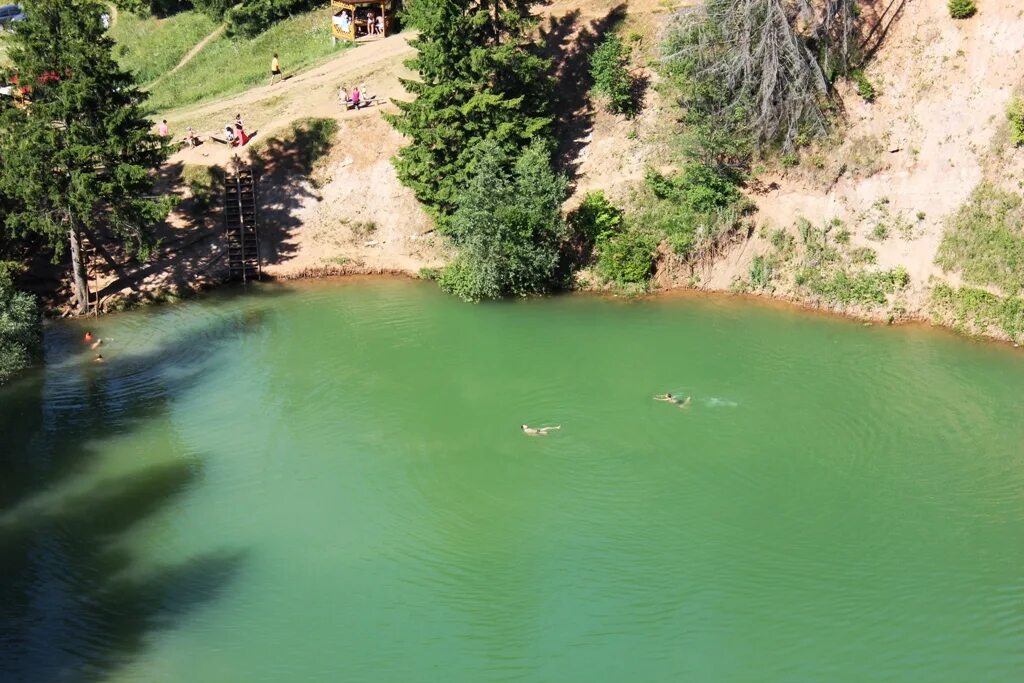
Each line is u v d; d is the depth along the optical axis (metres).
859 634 34.31
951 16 60.19
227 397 50.31
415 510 41.50
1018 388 49.22
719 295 60.00
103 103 56.31
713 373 51.41
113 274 61.81
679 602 36.03
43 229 55.78
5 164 56.66
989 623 34.75
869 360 52.16
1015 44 57.94
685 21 60.78
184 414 48.81
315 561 38.56
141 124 57.62
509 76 61.56
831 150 60.12
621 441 45.72
